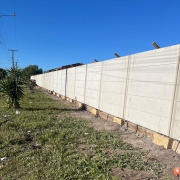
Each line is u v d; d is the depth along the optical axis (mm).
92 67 9359
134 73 5871
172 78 4375
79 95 11430
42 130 5590
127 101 6223
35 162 3445
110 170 3221
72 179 2895
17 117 7105
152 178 3000
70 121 6926
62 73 16281
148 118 5172
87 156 3711
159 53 4824
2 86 9242
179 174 3062
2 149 4047
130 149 4285
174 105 4289
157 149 4297
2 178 2934
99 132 5609
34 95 17344
